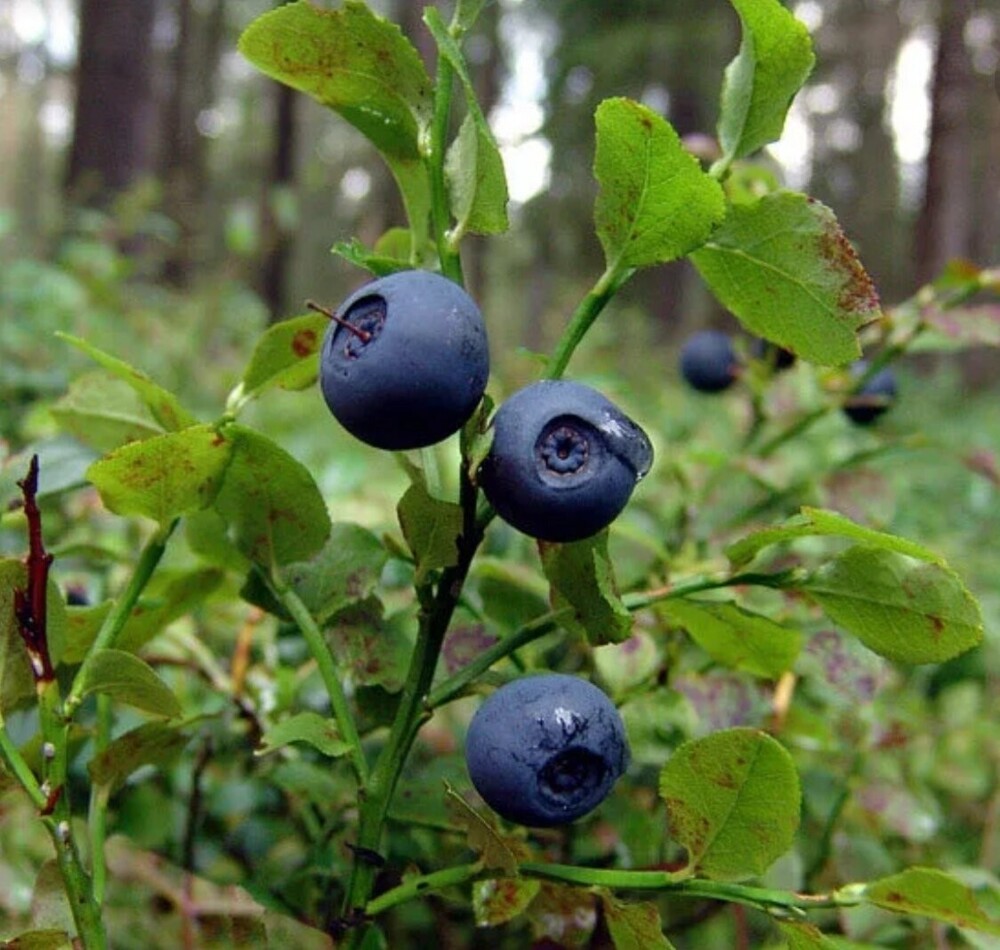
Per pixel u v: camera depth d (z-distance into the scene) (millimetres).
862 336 140
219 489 79
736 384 155
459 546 71
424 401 64
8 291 292
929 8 1603
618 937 72
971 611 71
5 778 71
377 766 73
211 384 299
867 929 104
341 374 65
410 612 96
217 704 111
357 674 82
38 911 72
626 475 65
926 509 234
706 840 70
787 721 118
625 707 100
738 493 140
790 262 74
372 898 90
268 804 114
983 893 102
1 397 193
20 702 74
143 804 110
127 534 147
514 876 70
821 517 70
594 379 185
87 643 83
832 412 147
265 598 83
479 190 71
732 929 131
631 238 70
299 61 76
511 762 65
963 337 132
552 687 67
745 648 88
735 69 78
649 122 67
